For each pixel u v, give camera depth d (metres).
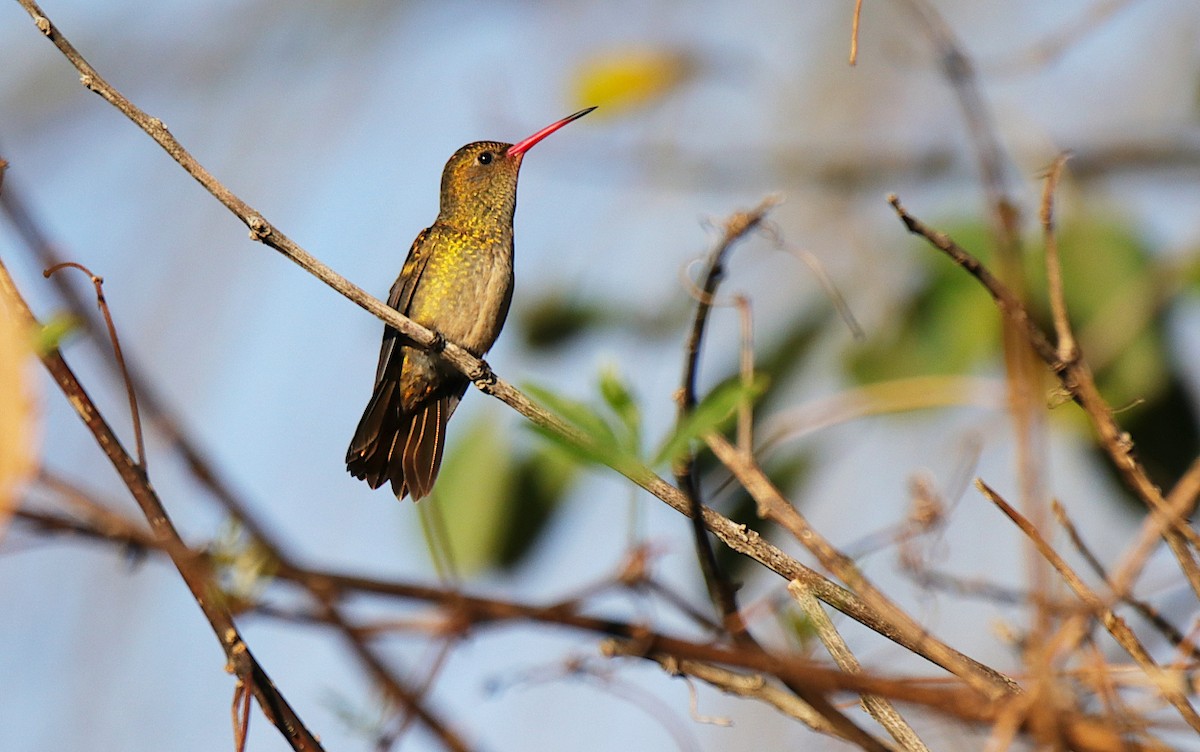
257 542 3.83
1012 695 3.92
